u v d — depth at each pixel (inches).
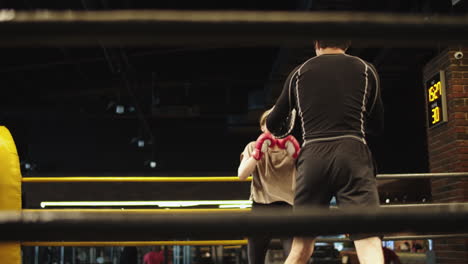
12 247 137.7
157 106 627.8
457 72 247.9
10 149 149.0
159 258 390.0
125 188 692.7
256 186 135.7
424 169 614.2
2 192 145.2
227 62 589.9
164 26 30.3
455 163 244.5
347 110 94.0
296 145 135.0
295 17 31.2
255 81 585.3
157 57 574.9
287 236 29.5
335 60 97.7
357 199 90.0
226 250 488.4
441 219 29.4
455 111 245.9
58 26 29.7
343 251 510.6
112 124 788.6
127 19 30.1
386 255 311.4
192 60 586.6
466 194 238.5
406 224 29.3
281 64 447.2
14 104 629.6
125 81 533.0
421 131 598.2
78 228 28.8
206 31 30.7
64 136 787.4
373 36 31.5
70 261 603.2
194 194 692.1
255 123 691.4
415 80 514.0
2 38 29.9
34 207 688.4
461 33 31.6
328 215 29.6
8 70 509.7
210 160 815.1
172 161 814.5
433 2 302.0
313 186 92.7
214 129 814.5
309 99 96.0
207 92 698.8
